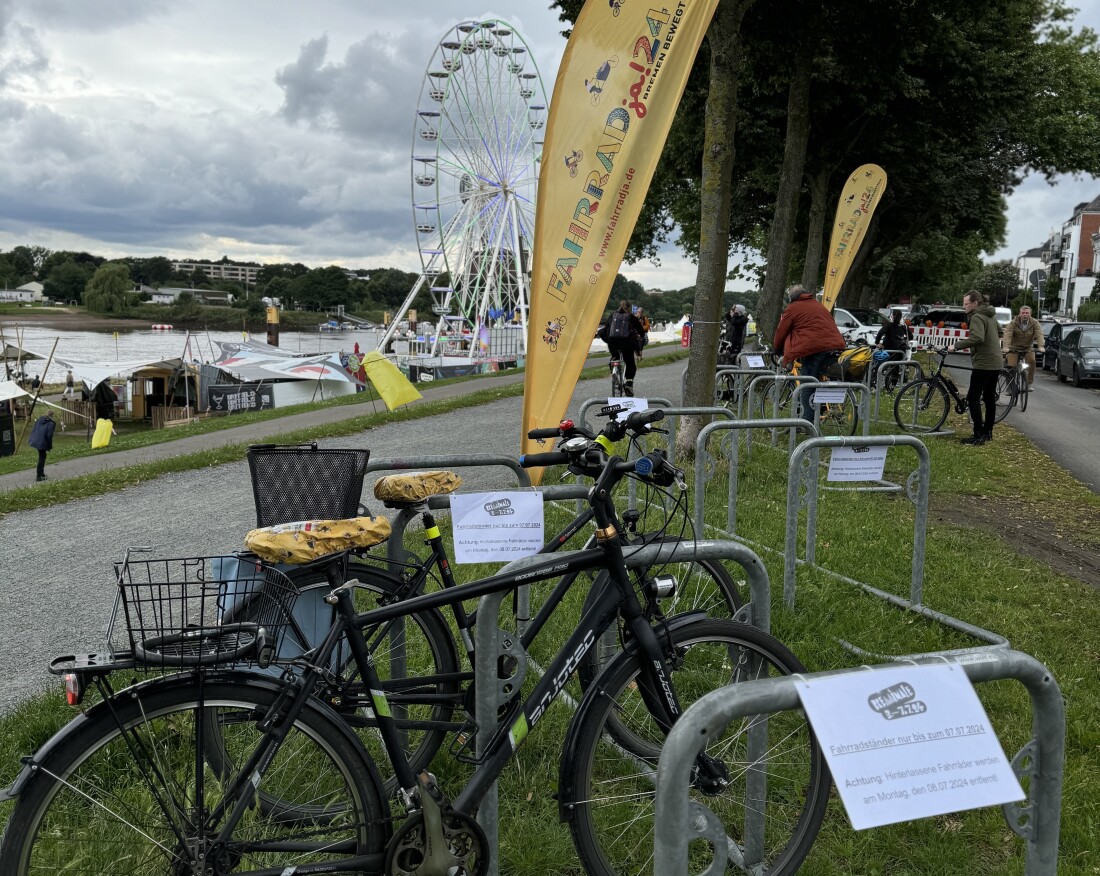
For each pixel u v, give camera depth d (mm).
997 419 14523
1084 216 83750
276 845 2328
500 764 2455
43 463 13945
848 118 21297
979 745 1584
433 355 54188
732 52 8500
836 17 15938
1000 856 2984
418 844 2379
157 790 2287
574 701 3600
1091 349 22359
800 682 1562
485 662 2477
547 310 6152
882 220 29625
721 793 2605
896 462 10320
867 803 1477
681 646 2584
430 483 3211
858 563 6094
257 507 3098
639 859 2717
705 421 9016
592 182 6027
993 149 25062
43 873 2150
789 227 16734
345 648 2561
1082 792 3309
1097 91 25984
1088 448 12211
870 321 26234
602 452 2758
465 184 46938
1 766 3291
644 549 2602
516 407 16922
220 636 2260
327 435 12953
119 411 40844
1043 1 23844
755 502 7684
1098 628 5156
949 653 1724
